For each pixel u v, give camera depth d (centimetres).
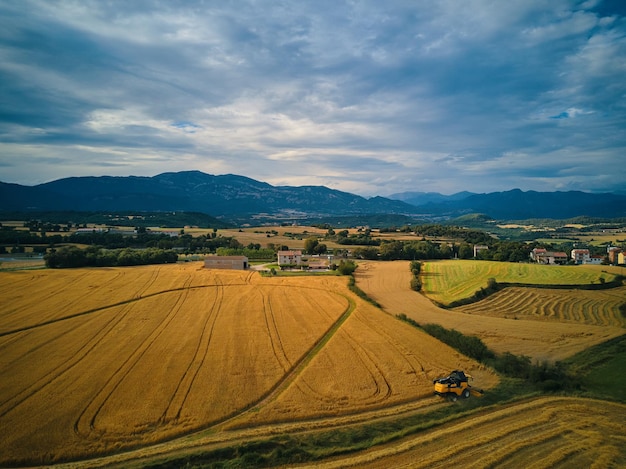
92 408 3734
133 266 13375
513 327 7038
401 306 8481
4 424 3450
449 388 4078
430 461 2912
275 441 3234
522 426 3469
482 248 19012
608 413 3788
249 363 4888
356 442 3272
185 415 3647
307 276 11494
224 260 13312
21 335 5838
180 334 5962
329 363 4941
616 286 10788
